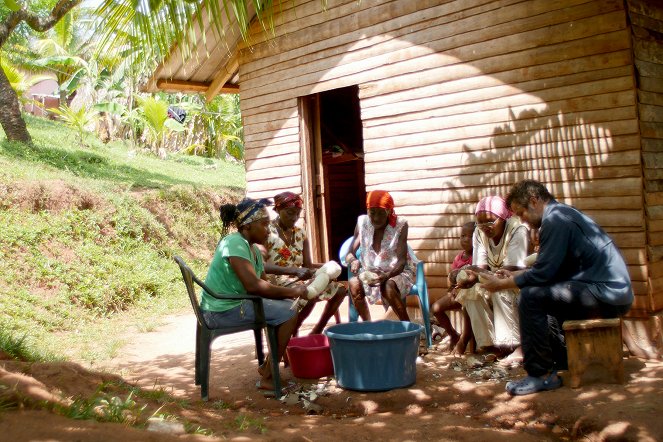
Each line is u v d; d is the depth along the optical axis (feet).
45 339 22.04
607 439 12.01
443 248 21.72
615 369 14.06
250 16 27.71
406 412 14.33
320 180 27.30
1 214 30.19
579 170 18.19
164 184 45.60
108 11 15.21
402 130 22.68
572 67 18.25
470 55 20.65
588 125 17.95
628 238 17.20
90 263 30.30
